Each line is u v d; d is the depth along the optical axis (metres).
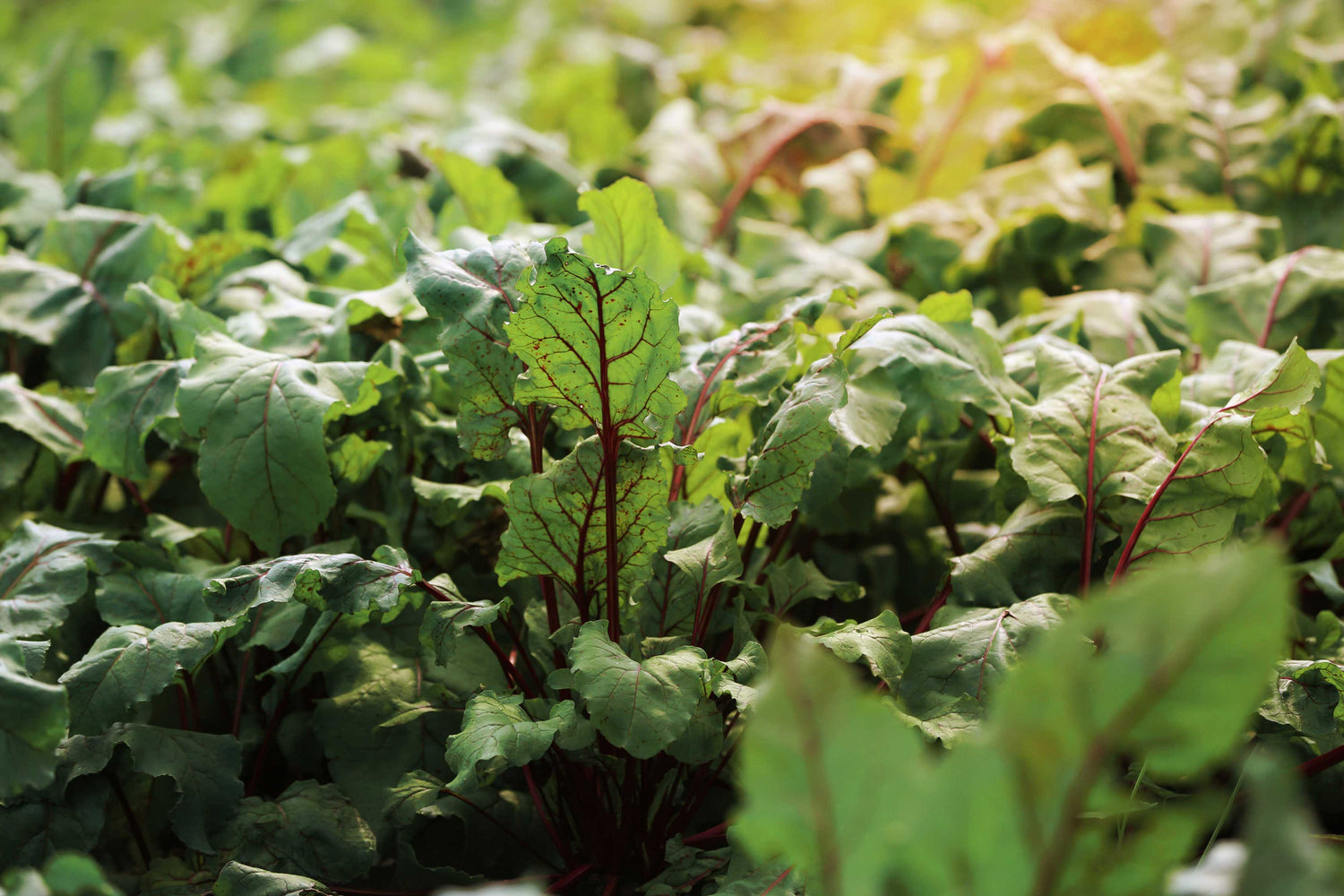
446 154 2.18
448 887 1.76
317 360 1.88
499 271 1.77
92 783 1.73
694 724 1.70
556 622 1.79
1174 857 1.50
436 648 1.71
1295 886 1.39
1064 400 1.82
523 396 1.70
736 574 1.74
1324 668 1.70
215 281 2.11
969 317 1.91
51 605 1.78
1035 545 1.80
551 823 1.77
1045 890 1.46
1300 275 2.00
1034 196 2.21
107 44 3.89
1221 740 1.44
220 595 1.72
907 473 1.98
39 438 1.89
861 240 2.24
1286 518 1.92
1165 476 1.77
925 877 1.46
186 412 1.79
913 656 1.73
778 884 1.63
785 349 1.82
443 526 1.89
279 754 1.88
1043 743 1.45
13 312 2.02
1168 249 2.13
